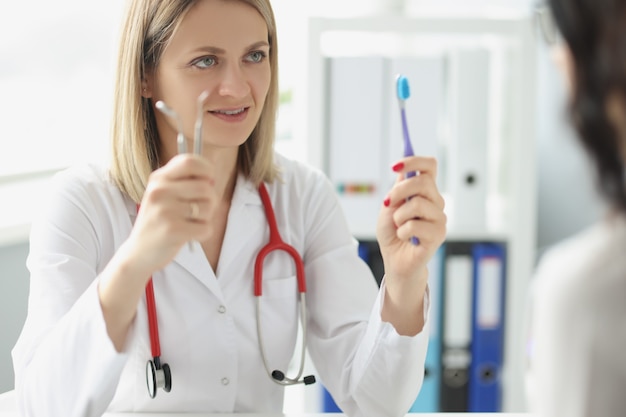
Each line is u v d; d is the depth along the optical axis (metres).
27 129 2.42
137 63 1.24
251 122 1.24
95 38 2.52
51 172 2.41
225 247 1.31
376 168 2.09
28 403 1.14
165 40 1.21
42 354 1.11
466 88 2.10
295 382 1.30
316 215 1.43
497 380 2.17
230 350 1.28
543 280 0.63
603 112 0.60
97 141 2.52
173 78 1.21
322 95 2.06
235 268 1.32
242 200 1.35
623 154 0.61
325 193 1.44
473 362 2.16
